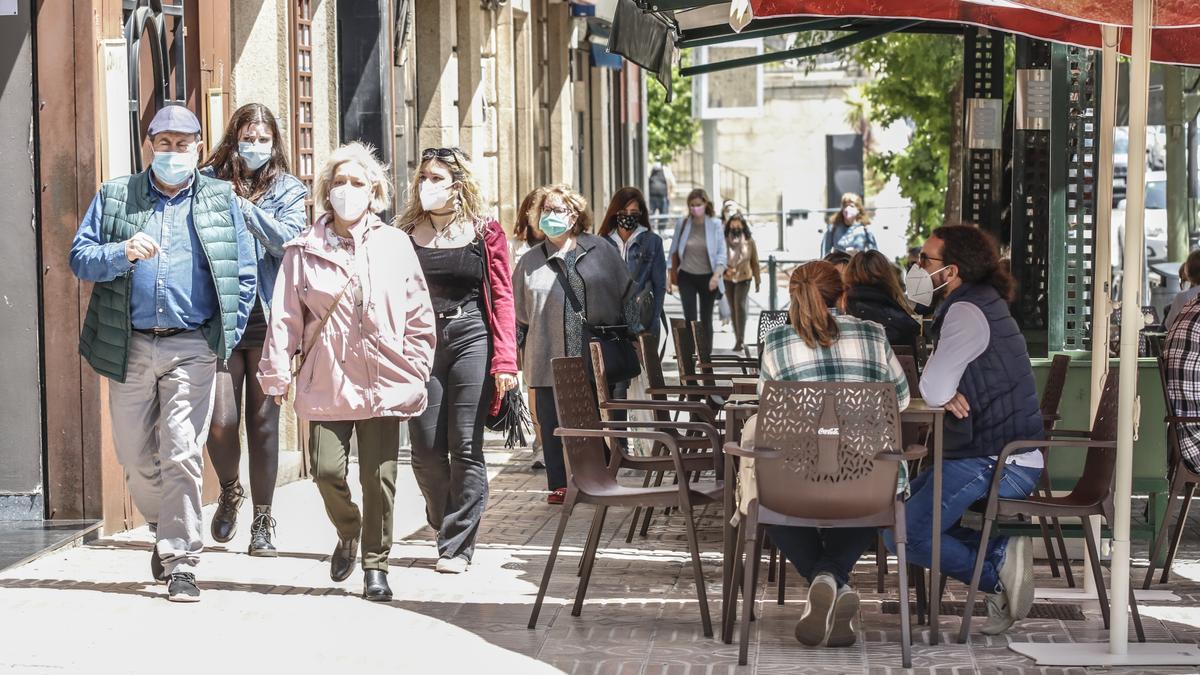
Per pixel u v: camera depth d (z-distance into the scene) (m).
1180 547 10.38
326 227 8.58
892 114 30.11
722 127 62.56
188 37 11.94
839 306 7.86
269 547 9.79
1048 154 11.52
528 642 7.79
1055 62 10.13
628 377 12.14
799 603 8.74
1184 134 18.81
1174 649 7.64
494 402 9.35
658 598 8.81
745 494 7.62
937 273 8.33
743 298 26.52
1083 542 9.97
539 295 11.96
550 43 26.56
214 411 9.67
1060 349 10.16
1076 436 8.97
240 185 9.51
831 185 62.50
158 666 7.27
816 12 11.12
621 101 36.22
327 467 8.61
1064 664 7.41
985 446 8.02
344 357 8.46
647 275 14.45
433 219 9.19
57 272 10.11
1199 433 8.97
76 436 10.18
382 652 7.56
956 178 25.27
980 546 7.88
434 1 18.59
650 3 12.11
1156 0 8.42
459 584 9.06
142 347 8.50
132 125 10.91
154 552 8.90
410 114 17.36
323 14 14.15
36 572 9.12
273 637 7.81
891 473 7.38
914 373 9.48
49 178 10.05
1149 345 11.08
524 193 22.97
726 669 7.32
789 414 7.35
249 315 9.30
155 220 8.52
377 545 8.67
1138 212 7.54
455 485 9.31
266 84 12.90
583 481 8.29
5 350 10.14
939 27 14.91
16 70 10.05
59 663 7.29
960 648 7.74
